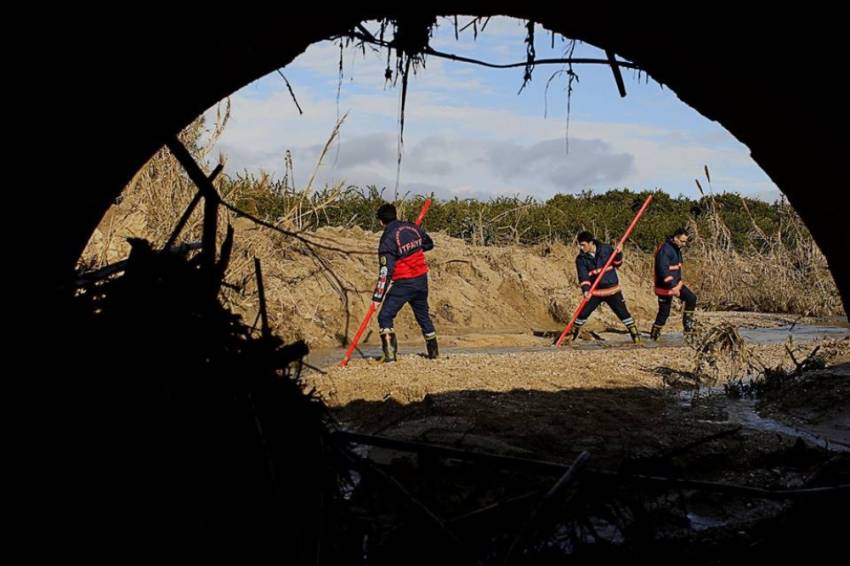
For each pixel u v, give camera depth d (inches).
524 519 193.8
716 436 211.3
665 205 1204.5
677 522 225.8
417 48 230.4
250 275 582.2
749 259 997.8
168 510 159.6
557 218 1077.1
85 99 196.7
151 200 499.2
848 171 205.9
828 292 931.3
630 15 216.5
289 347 186.9
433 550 182.5
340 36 231.8
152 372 167.3
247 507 166.7
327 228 808.3
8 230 189.0
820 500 199.8
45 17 180.9
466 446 293.4
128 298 174.2
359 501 193.9
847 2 182.1
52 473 155.9
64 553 153.3
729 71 216.5
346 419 359.3
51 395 161.3
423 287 519.8
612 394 408.2
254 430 171.8
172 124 216.8
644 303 929.5
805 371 462.6
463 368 469.1
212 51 207.5
